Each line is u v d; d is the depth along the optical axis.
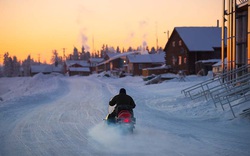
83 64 134.88
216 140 8.63
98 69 117.56
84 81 61.88
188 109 15.49
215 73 40.03
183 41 57.62
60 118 13.27
